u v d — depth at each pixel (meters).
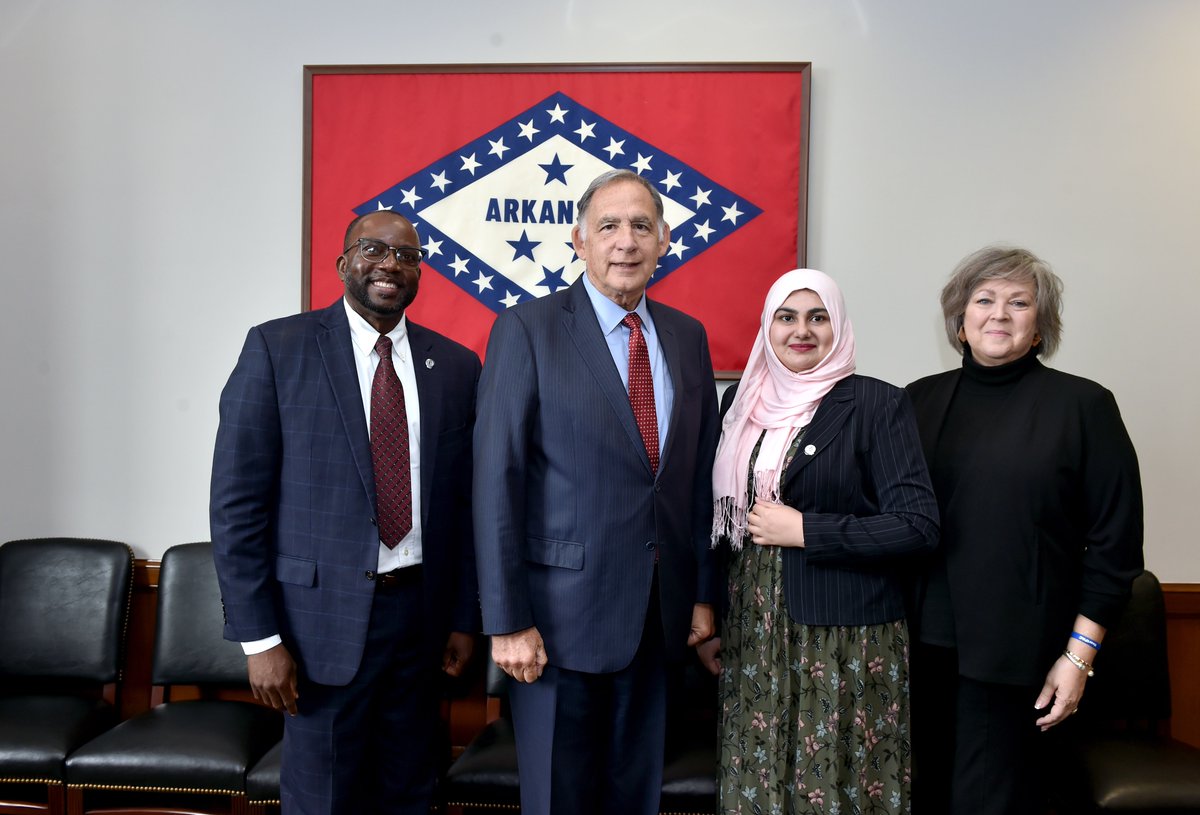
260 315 2.58
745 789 1.64
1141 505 1.63
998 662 1.59
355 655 1.63
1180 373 2.48
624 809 1.69
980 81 2.47
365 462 1.66
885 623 1.63
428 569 1.72
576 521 1.59
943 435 1.78
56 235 2.59
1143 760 1.94
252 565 1.62
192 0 2.55
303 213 2.52
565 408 1.61
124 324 2.59
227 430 1.64
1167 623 2.46
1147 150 2.46
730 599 1.75
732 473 1.75
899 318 2.50
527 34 2.53
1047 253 2.48
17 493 2.60
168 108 2.57
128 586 2.45
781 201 2.47
